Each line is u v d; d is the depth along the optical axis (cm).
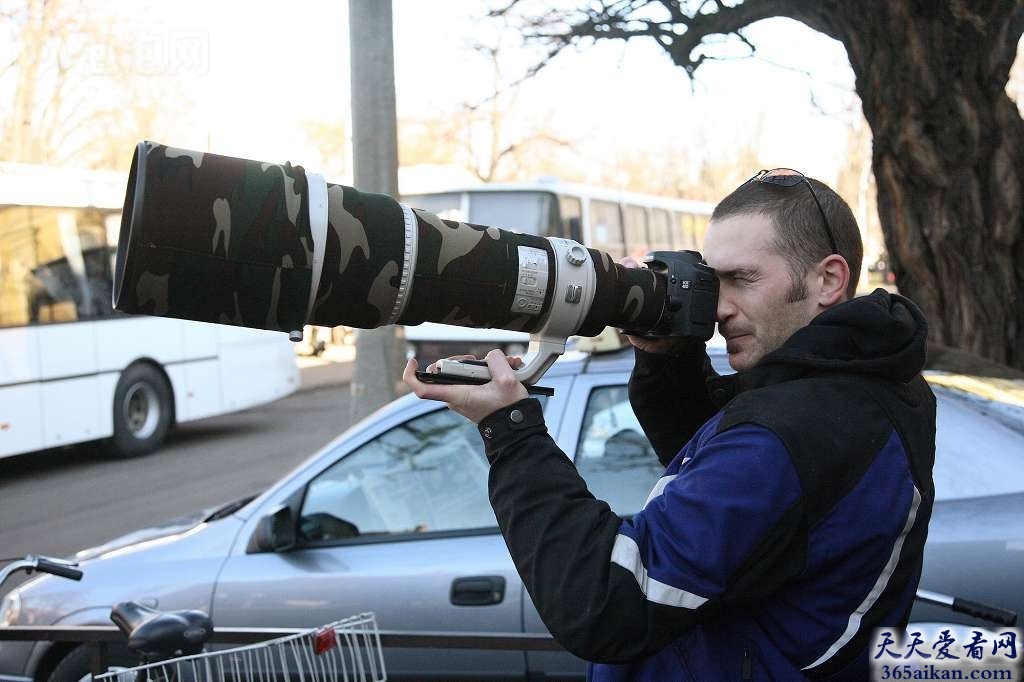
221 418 1288
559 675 285
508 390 133
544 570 122
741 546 115
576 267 140
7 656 332
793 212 137
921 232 555
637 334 157
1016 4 504
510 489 129
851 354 129
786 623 122
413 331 975
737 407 126
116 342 948
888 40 532
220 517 352
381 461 328
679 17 636
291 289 123
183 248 117
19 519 743
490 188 1089
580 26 666
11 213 860
